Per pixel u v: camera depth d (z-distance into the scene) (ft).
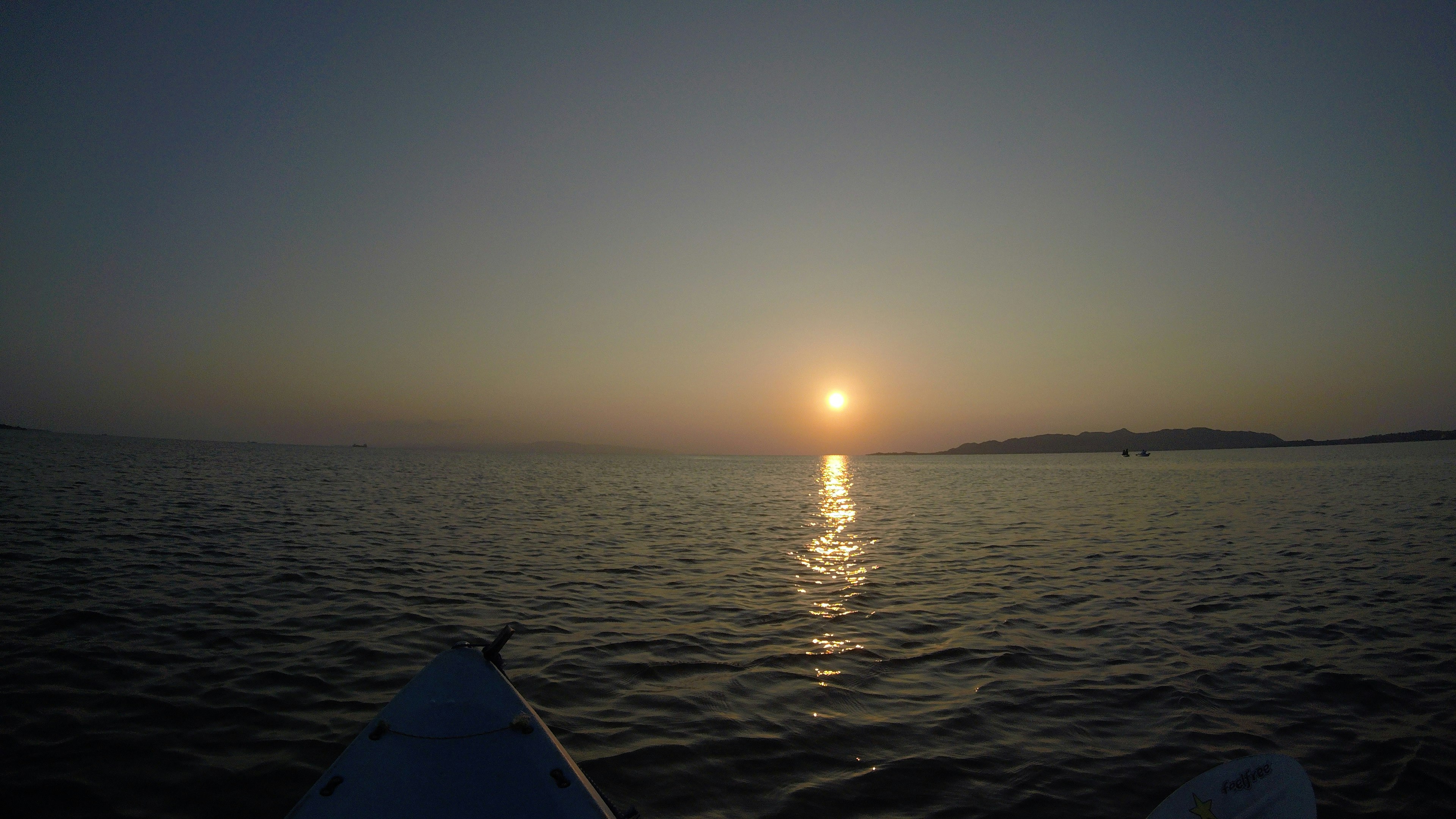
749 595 46.37
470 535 71.82
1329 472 221.25
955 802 20.03
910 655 33.53
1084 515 102.68
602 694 27.68
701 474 311.88
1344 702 27.63
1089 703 27.53
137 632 32.71
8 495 85.35
